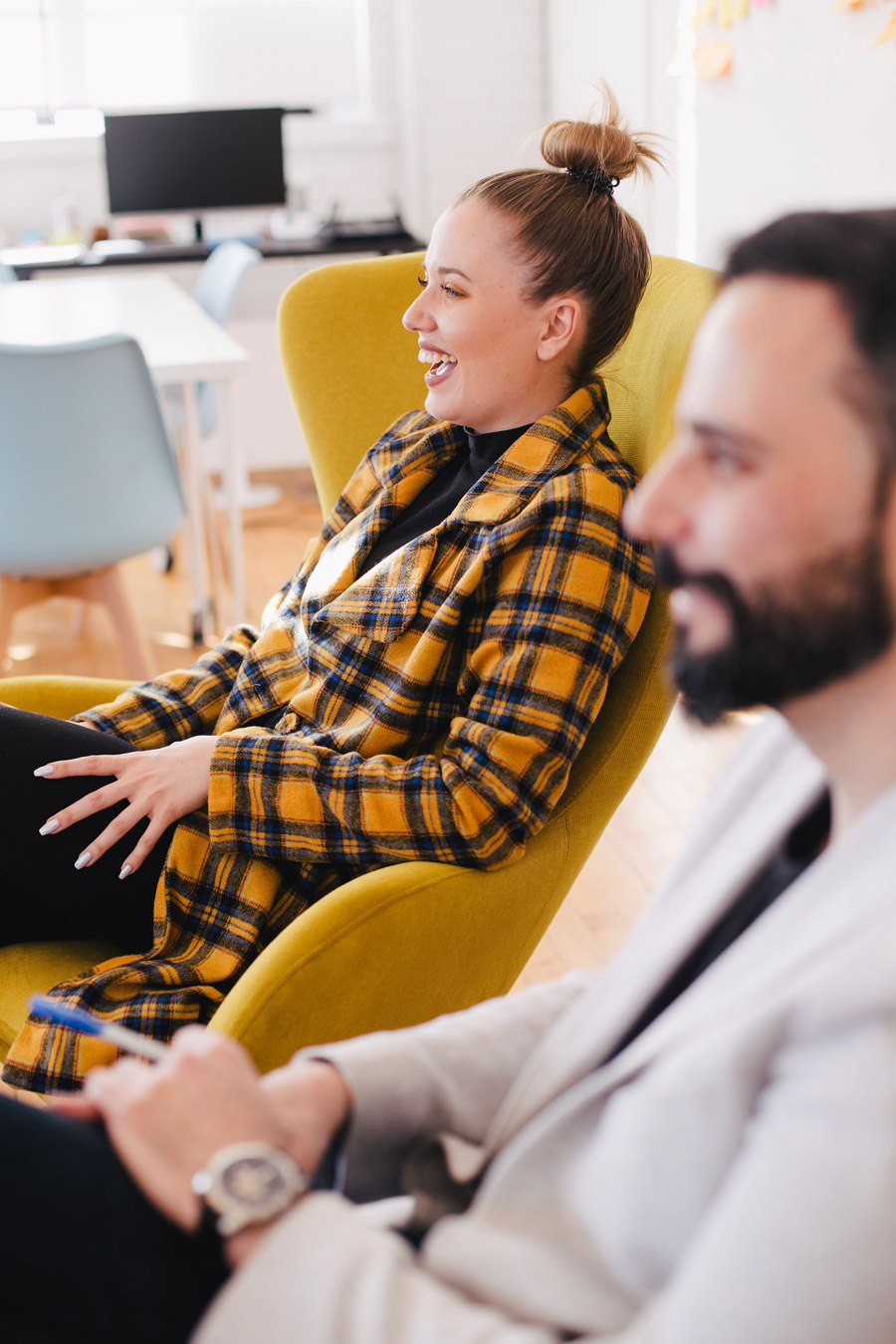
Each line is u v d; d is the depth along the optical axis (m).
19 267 4.36
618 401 1.53
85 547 2.80
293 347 1.79
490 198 1.38
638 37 3.80
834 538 0.53
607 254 1.39
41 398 2.58
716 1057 0.58
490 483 1.38
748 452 0.55
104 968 1.30
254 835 1.30
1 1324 0.67
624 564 1.30
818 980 0.54
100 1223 0.69
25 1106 0.74
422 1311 0.62
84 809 1.31
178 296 3.85
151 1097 0.72
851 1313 0.50
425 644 1.32
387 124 4.92
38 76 4.77
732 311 0.56
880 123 2.67
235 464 3.18
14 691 1.58
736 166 3.31
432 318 1.42
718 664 0.57
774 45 3.05
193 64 4.80
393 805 1.25
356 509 1.60
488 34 4.64
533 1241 0.69
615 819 2.50
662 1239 0.62
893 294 0.52
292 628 1.54
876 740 0.57
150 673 3.06
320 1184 0.83
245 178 4.66
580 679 1.26
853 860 0.57
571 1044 0.73
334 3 4.79
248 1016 1.12
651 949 0.72
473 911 1.24
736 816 0.73
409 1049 0.83
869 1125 0.50
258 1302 0.64
